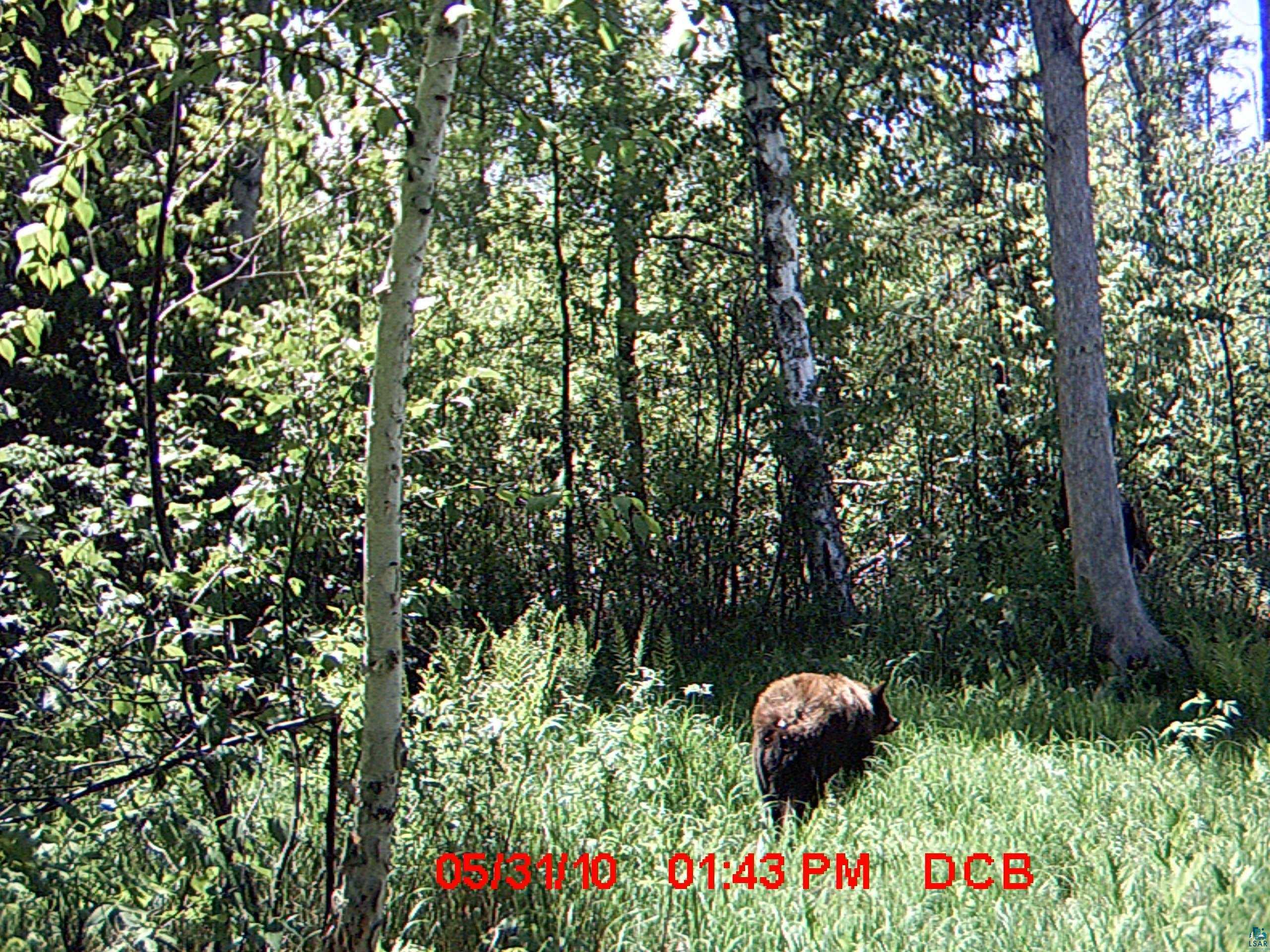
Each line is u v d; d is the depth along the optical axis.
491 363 16.05
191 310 7.53
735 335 16.03
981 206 15.81
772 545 16.72
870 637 13.68
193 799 6.57
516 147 15.19
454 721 7.50
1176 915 6.12
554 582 16.27
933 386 15.38
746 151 15.87
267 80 6.71
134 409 7.01
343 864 5.54
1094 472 12.68
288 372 7.04
